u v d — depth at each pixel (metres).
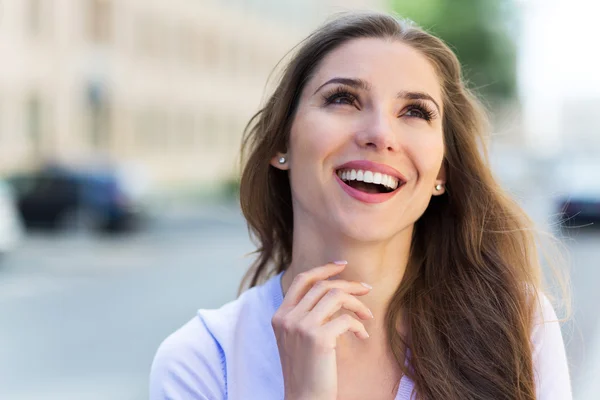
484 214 1.66
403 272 1.56
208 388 1.47
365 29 1.50
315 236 1.53
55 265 11.92
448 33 26.27
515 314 1.54
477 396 1.47
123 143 27.86
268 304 1.55
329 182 1.45
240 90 38.06
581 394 4.20
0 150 22.14
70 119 24.83
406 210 1.47
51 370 5.64
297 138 1.49
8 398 4.92
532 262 1.71
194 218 21.64
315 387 1.34
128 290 9.53
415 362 1.48
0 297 9.05
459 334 1.52
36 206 15.38
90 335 6.89
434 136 1.48
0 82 22.05
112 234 15.82
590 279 8.87
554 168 17.11
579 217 14.94
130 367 5.72
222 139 36.59
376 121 1.43
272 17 40.97
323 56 1.50
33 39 23.42
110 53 26.78
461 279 1.60
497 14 26.72
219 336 1.50
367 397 1.48
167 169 31.38
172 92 31.77
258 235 1.80
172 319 7.57
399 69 1.46
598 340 5.48
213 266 11.92
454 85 1.60
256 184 1.70
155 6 30.05
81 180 15.45
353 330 1.37
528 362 1.50
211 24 34.81
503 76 26.55
